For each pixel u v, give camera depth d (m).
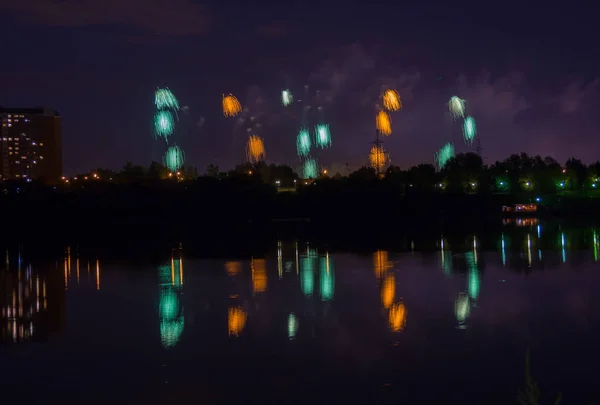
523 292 46.31
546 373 27.36
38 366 29.53
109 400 25.09
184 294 48.12
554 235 97.75
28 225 141.50
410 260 67.75
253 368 28.70
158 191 159.25
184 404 24.55
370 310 40.78
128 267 65.50
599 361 28.86
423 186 191.50
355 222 143.38
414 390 25.59
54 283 55.09
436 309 40.69
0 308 43.50
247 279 55.34
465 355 30.17
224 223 144.62
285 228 125.94
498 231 108.50
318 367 28.69
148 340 34.06
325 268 62.09
